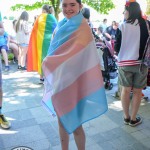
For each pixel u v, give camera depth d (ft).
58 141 9.27
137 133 10.04
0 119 10.28
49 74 6.71
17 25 20.20
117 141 9.42
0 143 9.06
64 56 6.51
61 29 6.72
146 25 9.32
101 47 14.74
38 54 15.61
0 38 19.85
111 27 25.82
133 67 9.66
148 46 9.36
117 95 14.01
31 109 12.21
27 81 17.34
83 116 6.92
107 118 11.34
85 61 6.57
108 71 15.30
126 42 9.56
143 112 12.16
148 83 12.14
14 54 24.13
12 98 13.79
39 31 15.29
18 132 9.89
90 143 9.22
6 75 18.97
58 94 6.64
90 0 30.73
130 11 9.26
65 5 6.57
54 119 11.09
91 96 6.75
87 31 6.54
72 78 6.59
